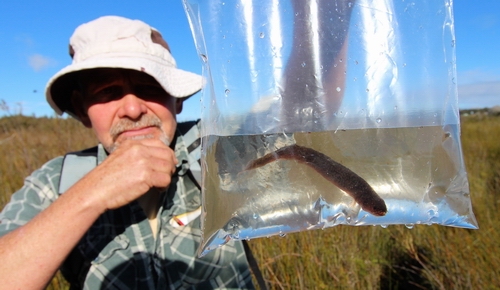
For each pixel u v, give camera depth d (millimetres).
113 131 499
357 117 292
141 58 477
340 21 296
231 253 508
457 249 972
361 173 286
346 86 294
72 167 512
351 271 908
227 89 295
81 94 529
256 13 297
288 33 297
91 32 495
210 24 299
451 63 300
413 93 294
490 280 854
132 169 391
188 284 487
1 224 461
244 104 295
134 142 416
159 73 480
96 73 487
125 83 491
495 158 2068
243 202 284
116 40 488
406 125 292
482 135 2998
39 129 1420
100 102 496
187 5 305
